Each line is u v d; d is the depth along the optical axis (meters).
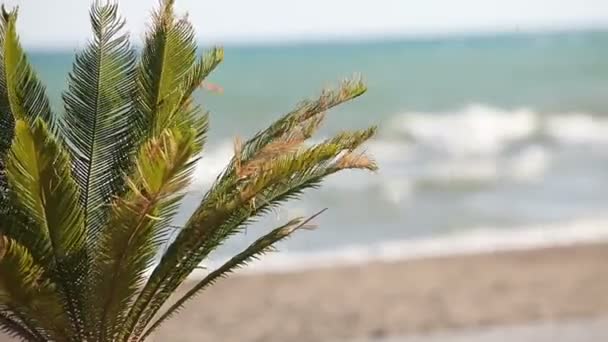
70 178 3.44
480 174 16.77
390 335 7.29
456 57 39.91
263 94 28.02
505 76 34.53
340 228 12.33
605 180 15.86
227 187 3.74
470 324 7.55
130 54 3.90
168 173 2.91
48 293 3.46
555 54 40.19
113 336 3.81
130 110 3.90
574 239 11.16
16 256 3.22
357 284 9.09
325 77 33.19
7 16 3.69
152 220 3.38
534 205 13.83
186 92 3.89
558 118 25.39
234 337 7.21
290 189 3.77
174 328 7.46
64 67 8.71
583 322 7.51
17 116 3.70
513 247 10.76
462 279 9.20
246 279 9.33
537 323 7.50
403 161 18.38
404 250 10.79
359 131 4.17
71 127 3.84
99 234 3.74
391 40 44.53
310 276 9.45
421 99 30.22
